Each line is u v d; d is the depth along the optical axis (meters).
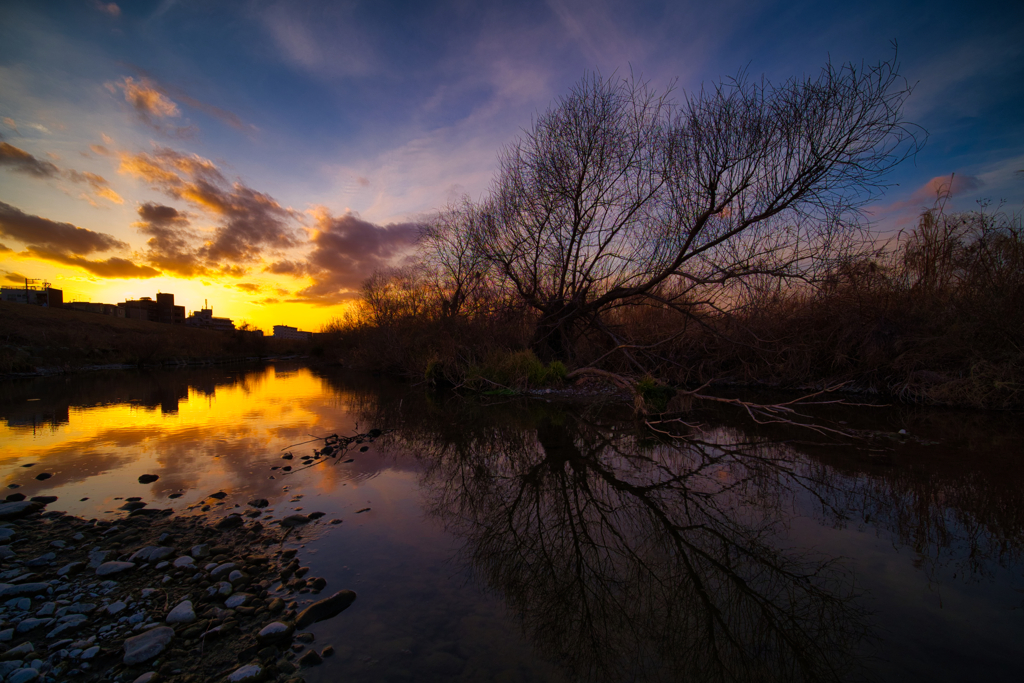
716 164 10.30
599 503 4.62
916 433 7.24
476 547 3.64
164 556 3.33
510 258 14.08
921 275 11.59
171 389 15.45
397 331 21.06
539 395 12.67
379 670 2.24
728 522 4.09
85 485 4.98
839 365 12.17
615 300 14.45
